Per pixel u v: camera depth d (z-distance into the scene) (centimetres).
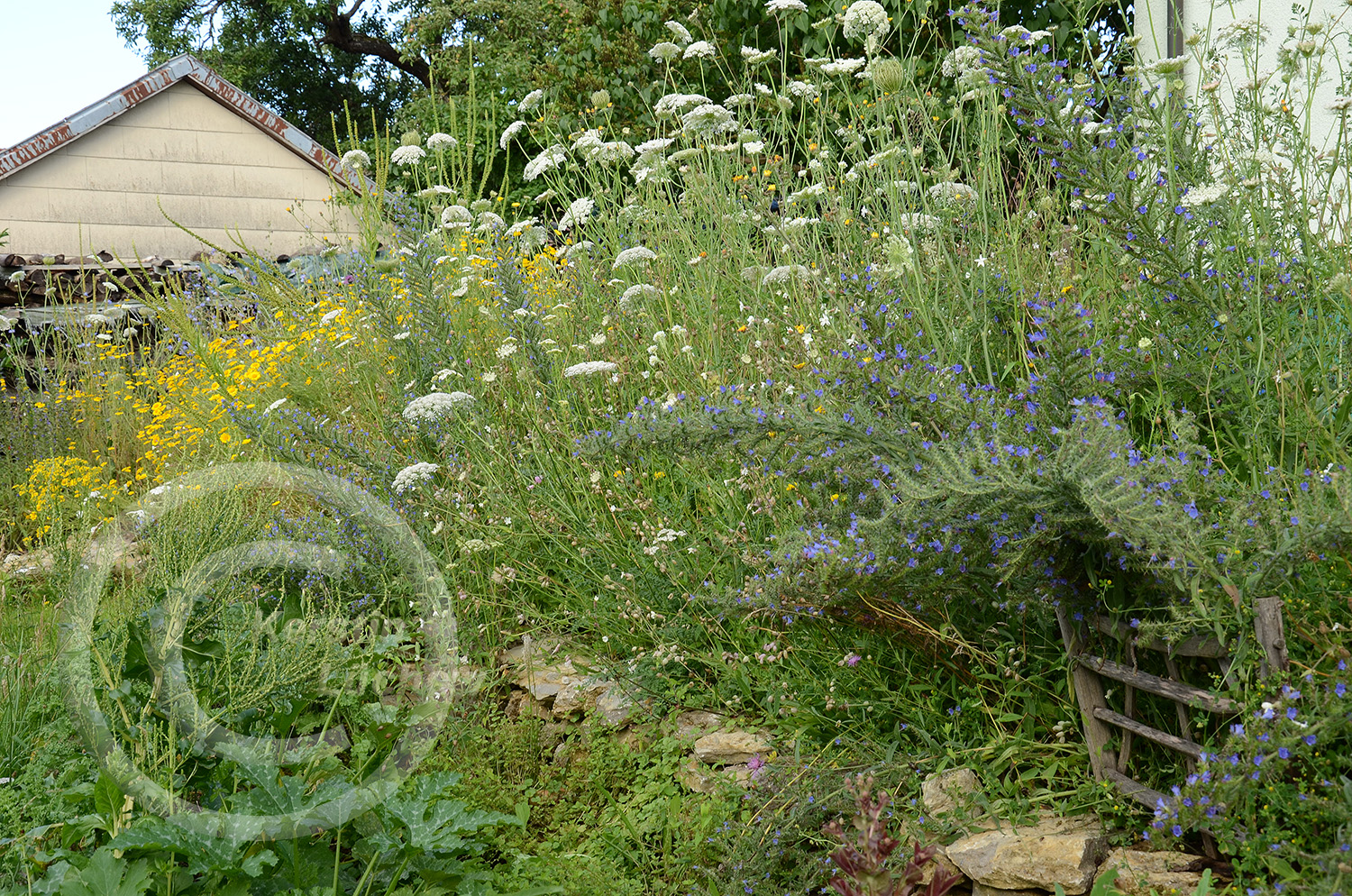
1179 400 254
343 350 538
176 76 1443
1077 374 233
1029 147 355
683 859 252
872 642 269
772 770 258
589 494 359
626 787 295
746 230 431
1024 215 339
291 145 1519
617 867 264
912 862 169
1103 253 304
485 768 302
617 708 318
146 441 647
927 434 250
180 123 1468
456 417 407
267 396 547
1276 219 275
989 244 338
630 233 502
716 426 260
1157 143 287
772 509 305
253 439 448
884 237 346
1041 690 241
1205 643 198
